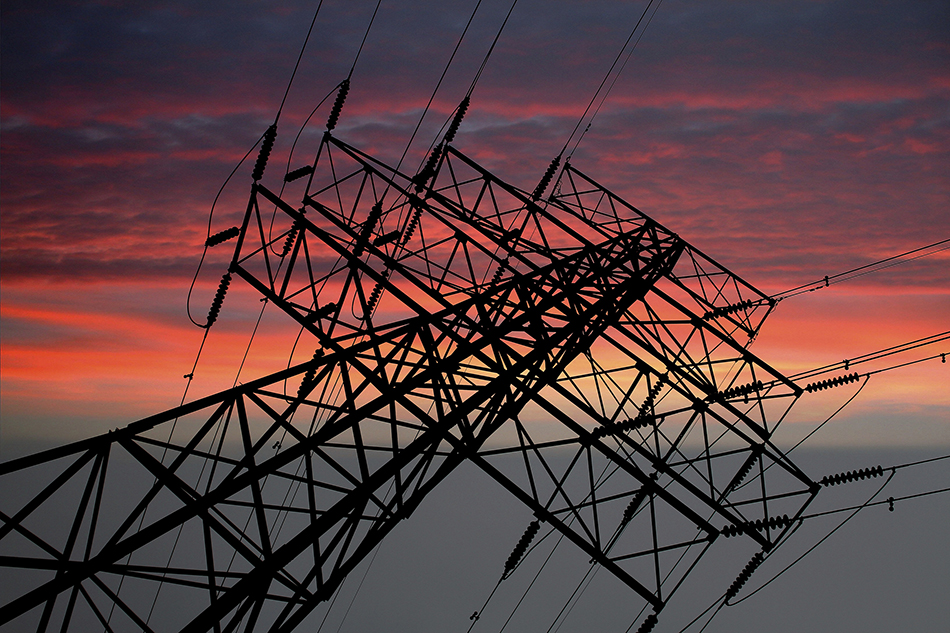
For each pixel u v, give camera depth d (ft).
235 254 41.57
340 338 39.40
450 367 37.06
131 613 28.53
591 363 48.19
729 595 40.75
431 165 48.39
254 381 32.86
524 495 36.47
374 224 43.88
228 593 29.01
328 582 32.30
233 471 31.19
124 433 29.14
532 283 42.68
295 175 44.04
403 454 33.68
